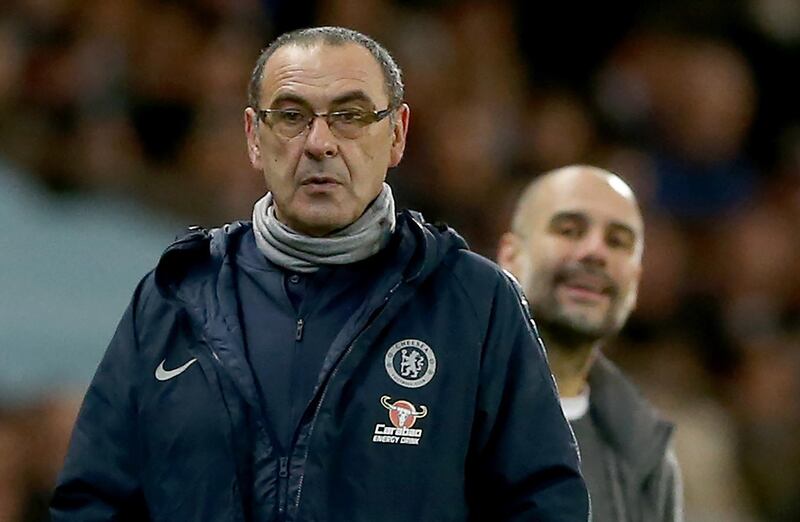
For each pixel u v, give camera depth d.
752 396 33.00
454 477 11.92
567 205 16.23
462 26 36.44
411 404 11.86
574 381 16.31
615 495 15.90
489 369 12.20
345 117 11.98
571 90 37.75
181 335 12.30
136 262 25.34
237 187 29.36
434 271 12.38
